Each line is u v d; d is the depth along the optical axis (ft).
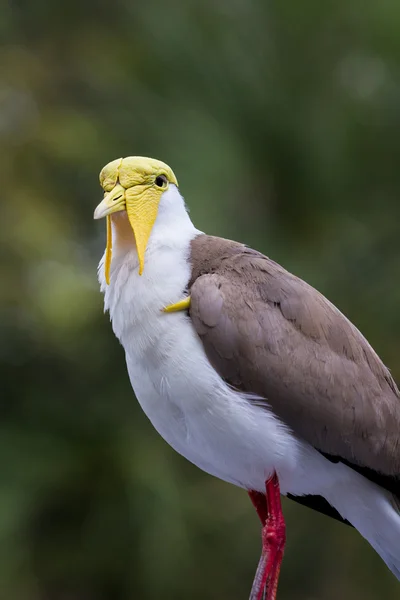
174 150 34.55
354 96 34.99
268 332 20.22
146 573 33.17
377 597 32.83
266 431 20.15
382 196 34.63
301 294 20.95
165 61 36.14
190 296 20.27
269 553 20.36
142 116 36.42
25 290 37.63
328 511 22.90
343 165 34.24
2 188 37.52
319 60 35.17
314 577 33.60
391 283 33.09
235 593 33.53
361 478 21.22
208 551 33.55
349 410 20.57
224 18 35.96
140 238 20.58
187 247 21.02
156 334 20.15
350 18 34.91
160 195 21.07
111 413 35.01
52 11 39.81
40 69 39.14
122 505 34.04
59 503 34.81
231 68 35.29
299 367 20.29
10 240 36.81
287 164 34.27
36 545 34.65
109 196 20.70
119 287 20.71
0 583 33.42
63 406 35.68
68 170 38.45
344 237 34.14
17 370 36.94
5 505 33.09
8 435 34.99
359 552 32.99
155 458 33.58
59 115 38.17
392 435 21.06
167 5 36.22
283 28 35.12
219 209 33.17
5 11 40.09
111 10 39.81
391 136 34.40
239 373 20.07
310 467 20.85
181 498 33.32
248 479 21.07
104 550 34.30
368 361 21.40
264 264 21.17
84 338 36.40
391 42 34.45
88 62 38.19
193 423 20.35
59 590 35.14
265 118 34.50
